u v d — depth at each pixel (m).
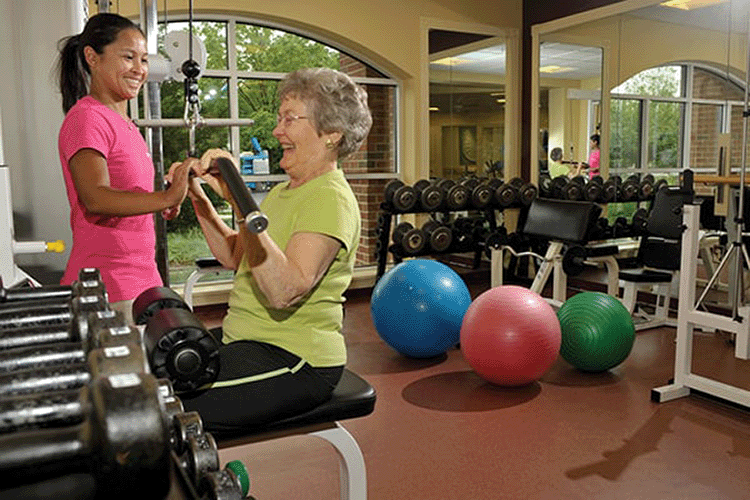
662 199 4.30
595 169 5.40
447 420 2.84
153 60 2.19
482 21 5.86
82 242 1.66
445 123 5.84
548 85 5.84
